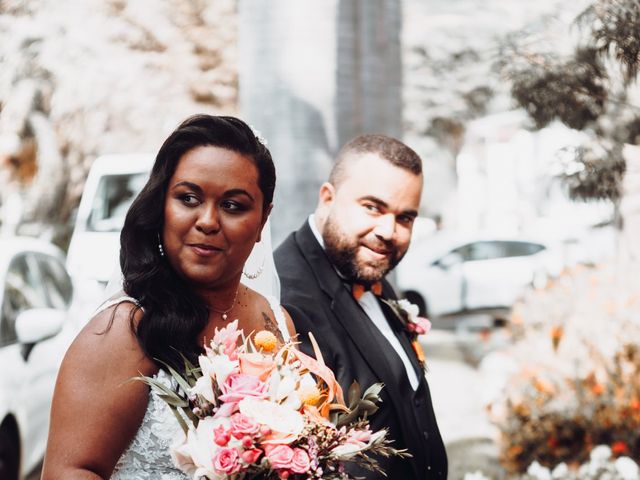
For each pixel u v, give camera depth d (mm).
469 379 10141
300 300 2867
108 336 1960
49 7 17094
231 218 2053
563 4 4035
